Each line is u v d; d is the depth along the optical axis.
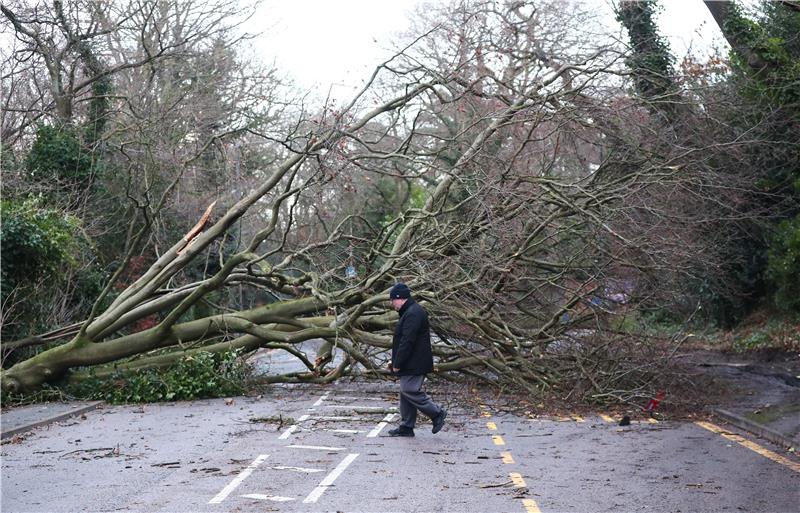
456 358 17.23
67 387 16.58
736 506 7.52
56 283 19.97
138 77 29.03
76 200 23.08
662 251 15.38
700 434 11.77
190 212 26.89
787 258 21.92
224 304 28.98
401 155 16.44
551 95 16.44
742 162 19.75
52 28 25.73
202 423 13.16
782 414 12.52
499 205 16.00
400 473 9.06
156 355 18.28
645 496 7.93
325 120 18.39
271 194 25.48
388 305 17.30
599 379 15.23
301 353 17.89
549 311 17.28
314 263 17.20
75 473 9.21
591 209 16.17
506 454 10.27
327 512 7.32
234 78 29.59
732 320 25.66
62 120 25.06
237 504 7.61
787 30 22.34
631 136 17.00
